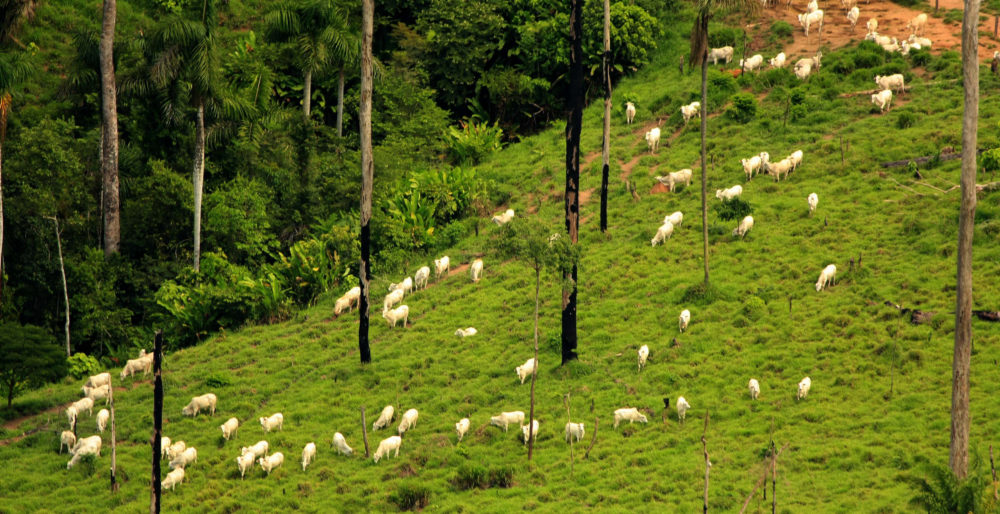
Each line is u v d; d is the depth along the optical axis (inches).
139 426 3740.2
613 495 2997.0
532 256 3417.8
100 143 5280.5
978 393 3240.7
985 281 3836.1
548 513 2938.0
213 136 5324.8
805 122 5364.2
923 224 4274.1
